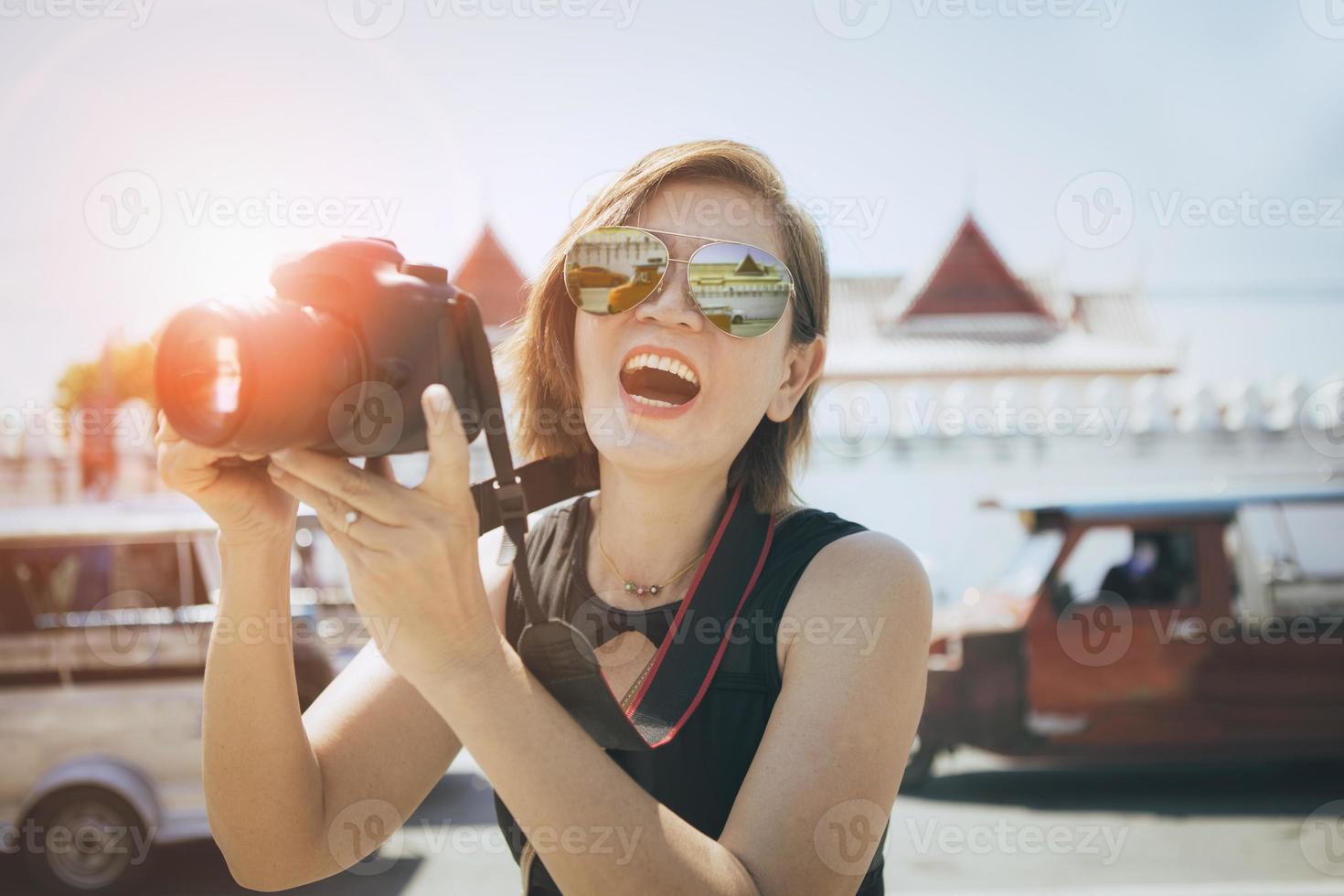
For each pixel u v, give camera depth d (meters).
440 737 1.04
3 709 4.52
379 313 0.75
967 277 26.91
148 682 4.57
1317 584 6.01
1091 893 4.43
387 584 0.72
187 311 0.68
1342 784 6.24
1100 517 6.10
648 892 0.72
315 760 0.96
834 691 0.86
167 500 5.14
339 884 4.57
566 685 0.82
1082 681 5.86
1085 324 26.84
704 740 0.91
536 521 1.15
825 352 1.08
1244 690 5.88
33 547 4.65
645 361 0.94
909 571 0.93
